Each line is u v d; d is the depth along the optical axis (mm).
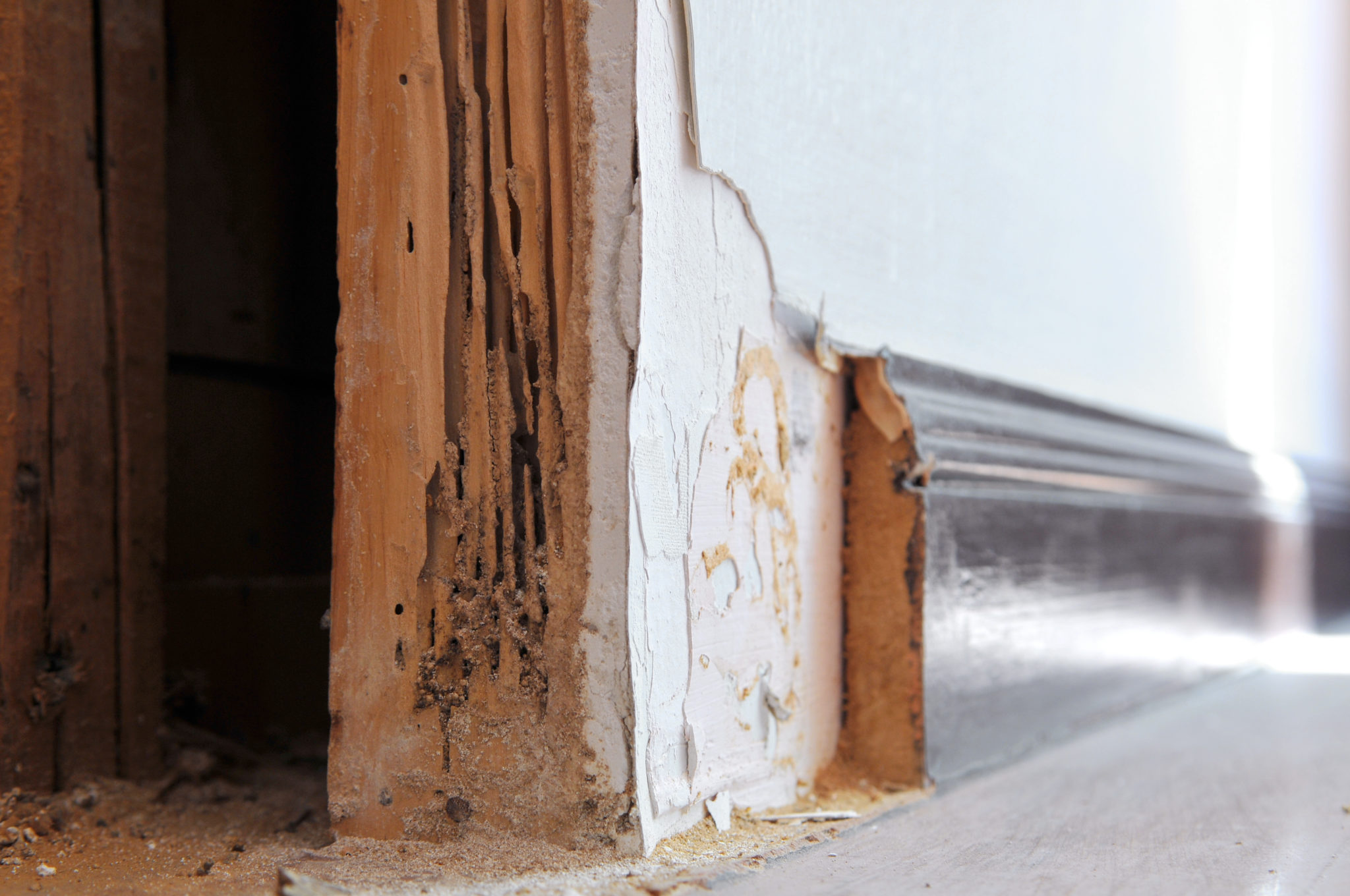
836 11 1922
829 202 1883
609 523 1396
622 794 1390
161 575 2004
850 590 2027
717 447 1598
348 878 1331
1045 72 2754
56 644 1798
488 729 1462
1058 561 2605
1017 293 2566
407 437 1515
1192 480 3623
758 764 1704
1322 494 5184
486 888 1269
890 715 1979
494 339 1493
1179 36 3744
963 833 1670
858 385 2023
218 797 1904
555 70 1446
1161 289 3521
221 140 2387
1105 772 2191
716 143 1573
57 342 1822
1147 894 1358
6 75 1767
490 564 1479
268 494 2490
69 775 1806
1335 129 5809
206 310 2332
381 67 1545
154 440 1992
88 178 1889
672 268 1483
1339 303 5797
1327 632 5117
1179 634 3430
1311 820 1795
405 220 1523
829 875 1403
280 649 2467
